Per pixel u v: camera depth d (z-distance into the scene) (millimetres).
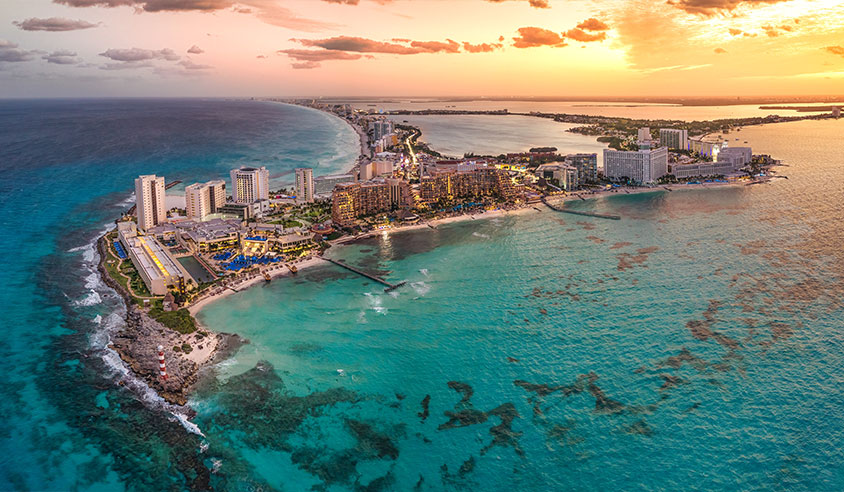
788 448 162375
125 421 175750
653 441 166375
